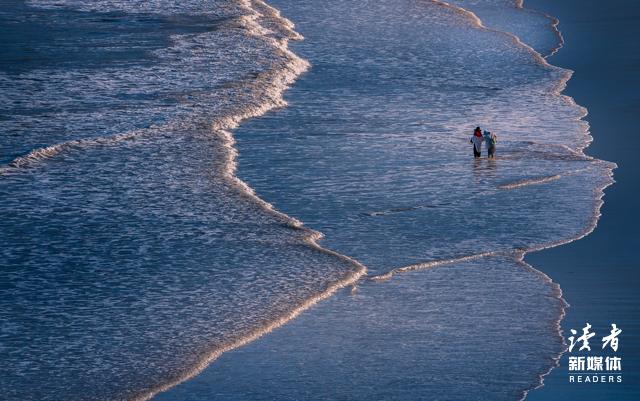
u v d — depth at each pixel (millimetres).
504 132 74500
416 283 48844
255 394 38781
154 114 76312
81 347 42188
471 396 38906
